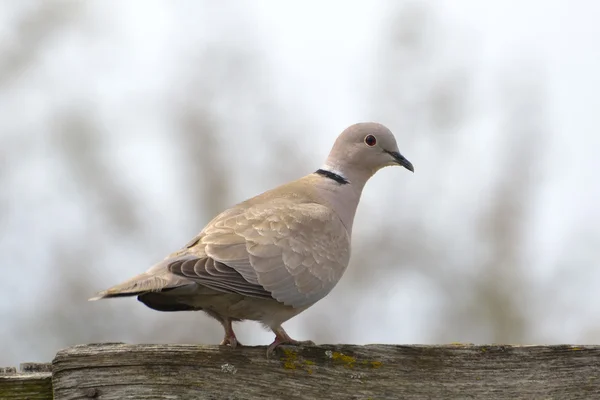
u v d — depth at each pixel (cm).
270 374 957
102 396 922
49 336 2139
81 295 2180
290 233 1162
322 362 970
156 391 927
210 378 941
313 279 1161
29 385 943
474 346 994
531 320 2192
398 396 974
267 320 1142
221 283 1065
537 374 991
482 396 984
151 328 2128
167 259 1084
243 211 1193
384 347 983
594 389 996
